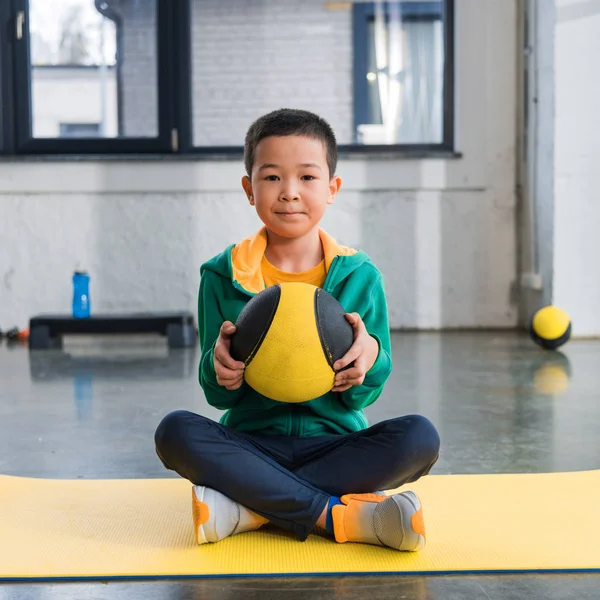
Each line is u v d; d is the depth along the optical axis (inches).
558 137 173.0
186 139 199.6
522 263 195.9
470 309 197.9
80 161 192.2
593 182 174.6
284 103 204.5
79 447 87.0
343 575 50.4
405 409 106.7
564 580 49.8
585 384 123.6
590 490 68.7
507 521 60.4
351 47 203.5
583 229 175.0
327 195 60.3
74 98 198.1
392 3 201.3
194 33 201.2
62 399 114.9
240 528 56.9
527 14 189.2
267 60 203.3
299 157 57.8
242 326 55.0
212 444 55.4
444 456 82.7
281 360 53.6
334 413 60.6
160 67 197.8
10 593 48.0
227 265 62.5
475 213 196.1
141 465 79.5
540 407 107.3
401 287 196.9
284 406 60.3
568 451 84.6
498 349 162.2
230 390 57.6
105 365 148.3
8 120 196.2
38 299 195.2
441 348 164.7
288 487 55.7
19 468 78.5
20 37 194.9
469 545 55.3
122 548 55.0
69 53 196.5
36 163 192.2
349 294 61.6
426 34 201.6
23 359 156.9
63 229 194.4
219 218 195.0
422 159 193.9
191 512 63.3
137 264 195.8
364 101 204.2
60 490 69.5
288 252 62.6
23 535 57.7
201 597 47.2
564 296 175.9
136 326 173.2
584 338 176.4
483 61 193.8
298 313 53.9
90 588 48.8
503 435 91.8
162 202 195.0
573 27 171.5
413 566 51.4
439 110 202.1
